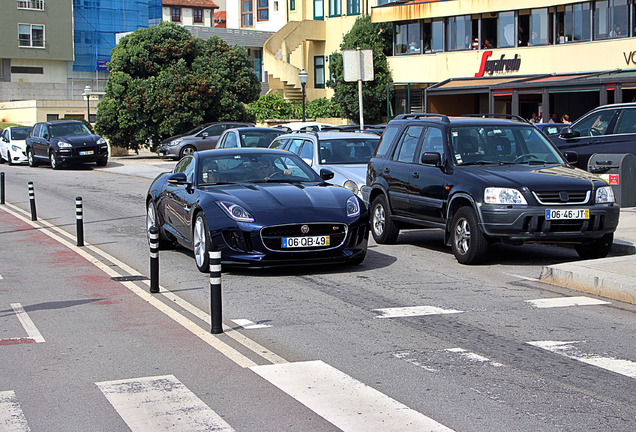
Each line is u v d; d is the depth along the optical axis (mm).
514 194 9875
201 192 10273
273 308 8070
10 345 6789
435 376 5762
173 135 37688
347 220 9680
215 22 96562
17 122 57656
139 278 9922
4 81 65000
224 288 9156
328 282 9438
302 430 4727
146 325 7453
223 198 9797
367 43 42000
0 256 11852
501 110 35812
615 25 32062
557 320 7504
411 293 8773
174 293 8938
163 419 4949
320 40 48656
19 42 65062
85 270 10602
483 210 10008
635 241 11297
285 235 9438
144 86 37219
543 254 11492
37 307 8320
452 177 10719
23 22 65125
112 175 29609
